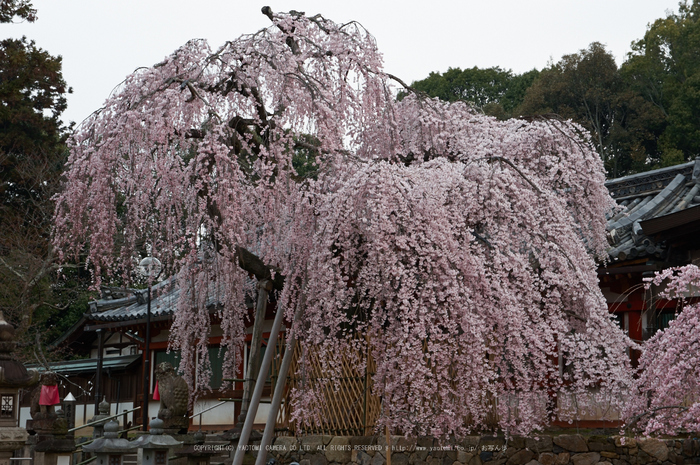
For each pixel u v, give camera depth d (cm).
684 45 2925
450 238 600
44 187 2095
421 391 606
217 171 641
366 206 602
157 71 682
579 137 802
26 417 1812
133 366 1706
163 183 648
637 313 908
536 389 631
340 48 746
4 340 638
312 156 702
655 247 841
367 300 612
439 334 584
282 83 679
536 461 750
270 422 712
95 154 627
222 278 792
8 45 2373
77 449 1038
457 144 812
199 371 998
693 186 1035
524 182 714
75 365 1881
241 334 898
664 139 2738
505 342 632
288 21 737
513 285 642
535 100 2912
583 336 652
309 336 630
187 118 660
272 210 644
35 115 2288
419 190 605
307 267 630
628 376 657
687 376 572
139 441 583
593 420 866
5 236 2009
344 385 862
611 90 2858
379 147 806
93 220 641
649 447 720
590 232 816
